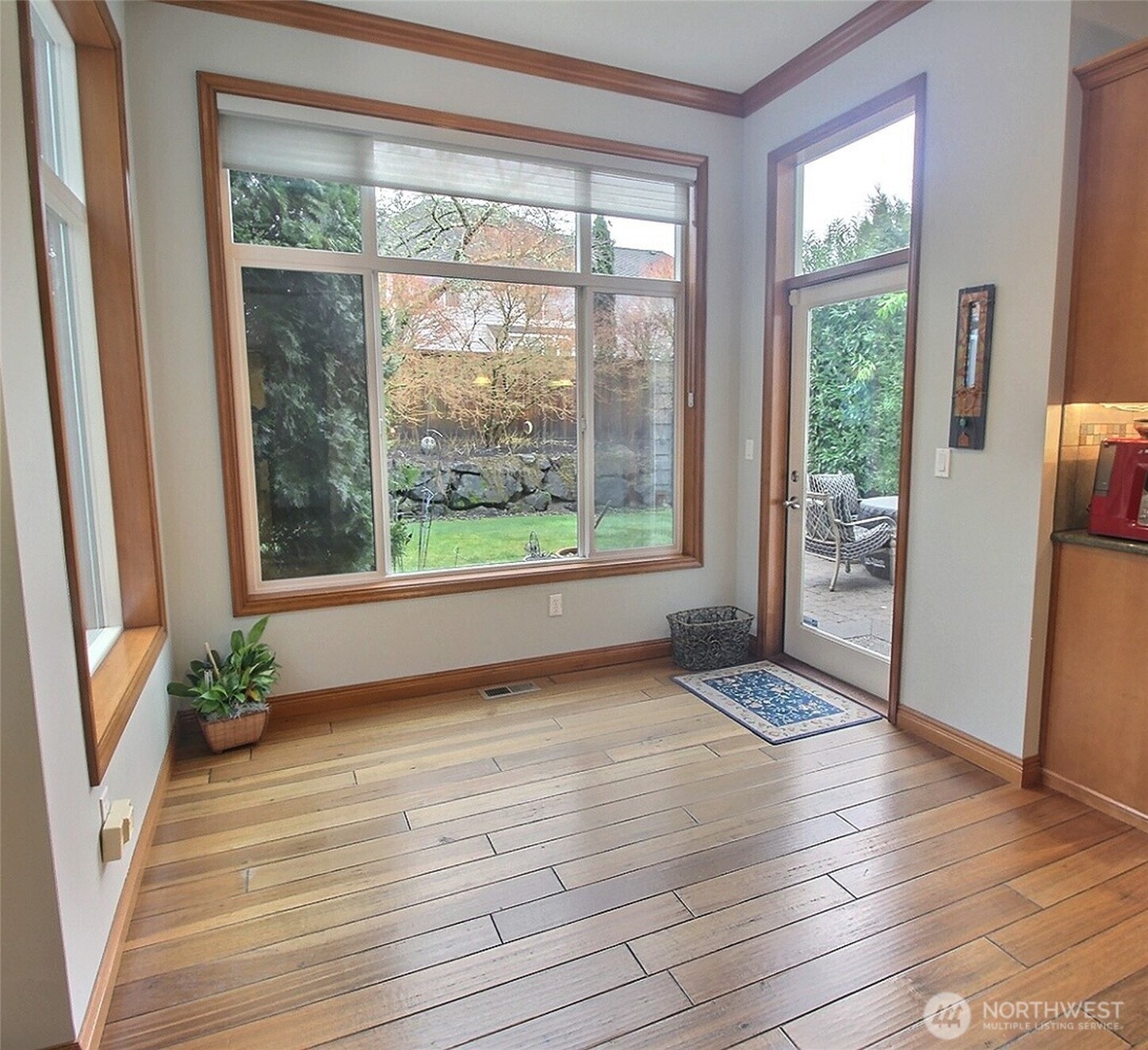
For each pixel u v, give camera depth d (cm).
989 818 241
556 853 223
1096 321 237
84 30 234
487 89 327
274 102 293
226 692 286
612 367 382
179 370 294
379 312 329
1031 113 243
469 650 356
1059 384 245
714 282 389
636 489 396
